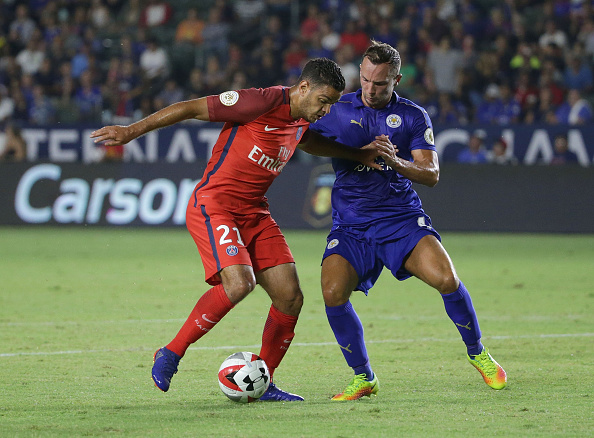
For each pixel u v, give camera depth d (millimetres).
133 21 86062
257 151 17562
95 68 76062
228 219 17609
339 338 17609
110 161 65625
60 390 17891
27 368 20281
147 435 14078
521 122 69625
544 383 18719
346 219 19328
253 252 18031
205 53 80312
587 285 37656
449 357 22109
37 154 67875
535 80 72188
